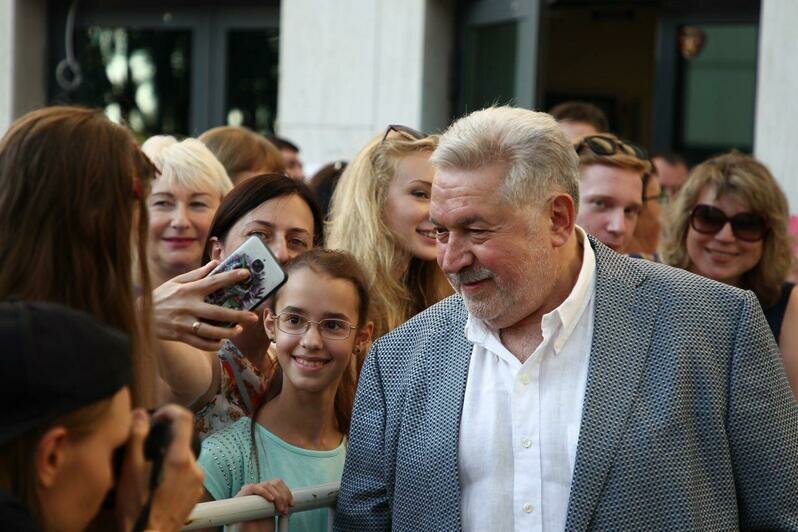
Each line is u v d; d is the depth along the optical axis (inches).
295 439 127.7
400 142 154.6
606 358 105.7
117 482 78.8
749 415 104.8
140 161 92.4
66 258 85.5
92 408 71.9
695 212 170.2
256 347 137.3
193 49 378.0
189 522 107.0
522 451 105.3
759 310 108.4
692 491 102.4
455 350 111.3
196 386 117.8
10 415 69.4
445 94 327.6
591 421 103.0
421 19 319.6
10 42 375.9
